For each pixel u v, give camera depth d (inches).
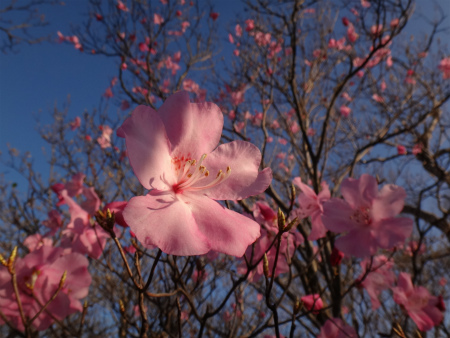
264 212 6.7
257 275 6.7
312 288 11.7
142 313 3.9
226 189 4.2
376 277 8.2
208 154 4.4
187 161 4.2
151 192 3.8
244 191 4.2
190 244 3.4
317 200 8.0
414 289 8.2
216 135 4.5
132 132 3.9
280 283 12.4
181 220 3.6
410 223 7.2
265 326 5.5
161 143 4.1
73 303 5.3
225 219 3.9
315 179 17.0
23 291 5.0
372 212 7.5
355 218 7.5
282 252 6.6
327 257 12.7
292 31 17.1
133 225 3.4
